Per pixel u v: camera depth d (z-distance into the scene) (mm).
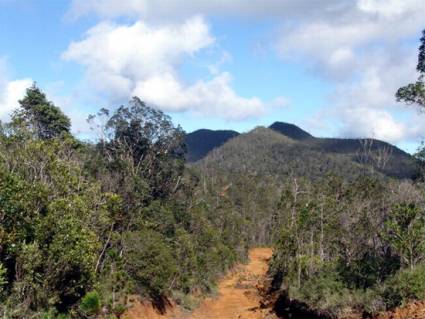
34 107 41500
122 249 31359
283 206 58375
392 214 29688
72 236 20219
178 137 52906
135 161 51031
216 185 99062
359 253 32719
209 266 49750
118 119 50375
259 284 52188
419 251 27453
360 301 27188
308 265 35125
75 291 21953
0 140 22656
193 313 37875
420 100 25500
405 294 24641
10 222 18844
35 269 19438
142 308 30906
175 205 50281
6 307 17625
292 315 33406
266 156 198500
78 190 24578
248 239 89000
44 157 22844
